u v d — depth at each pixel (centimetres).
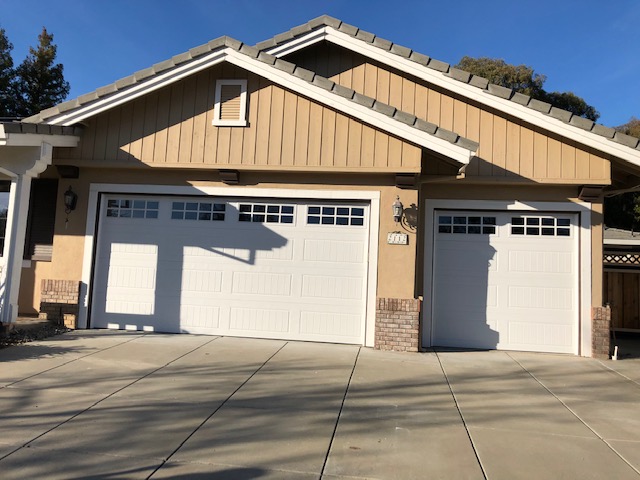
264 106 866
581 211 877
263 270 888
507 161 885
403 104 943
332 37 964
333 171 840
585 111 2542
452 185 909
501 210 901
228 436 436
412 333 820
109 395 537
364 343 845
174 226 914
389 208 845
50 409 489
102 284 918
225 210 905
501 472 383
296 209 888
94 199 914
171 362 687
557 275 884
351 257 867
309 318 870
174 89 887
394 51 923
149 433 437
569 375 710
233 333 886
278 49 976
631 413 541
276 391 571
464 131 908
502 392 609
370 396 568
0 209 1050
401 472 377
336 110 845
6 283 799
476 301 900
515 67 2402
